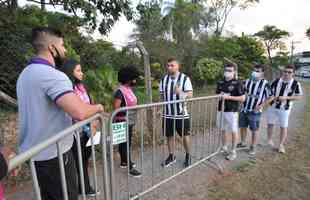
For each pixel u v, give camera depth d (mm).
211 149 5258
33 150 1523
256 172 4664
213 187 4055
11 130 5680
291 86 5555
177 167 4617
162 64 15219
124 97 3961
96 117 2383
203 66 18766
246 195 3881
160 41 15805
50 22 8766
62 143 2068
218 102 5066
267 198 3834
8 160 1354
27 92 1984
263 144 6223
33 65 1997
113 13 8742
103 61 9680
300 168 4906
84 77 7758
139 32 15312
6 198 3439
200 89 18234
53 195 2105
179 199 3674
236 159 5191
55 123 2037
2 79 7016
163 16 16984
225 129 5191
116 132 3086
